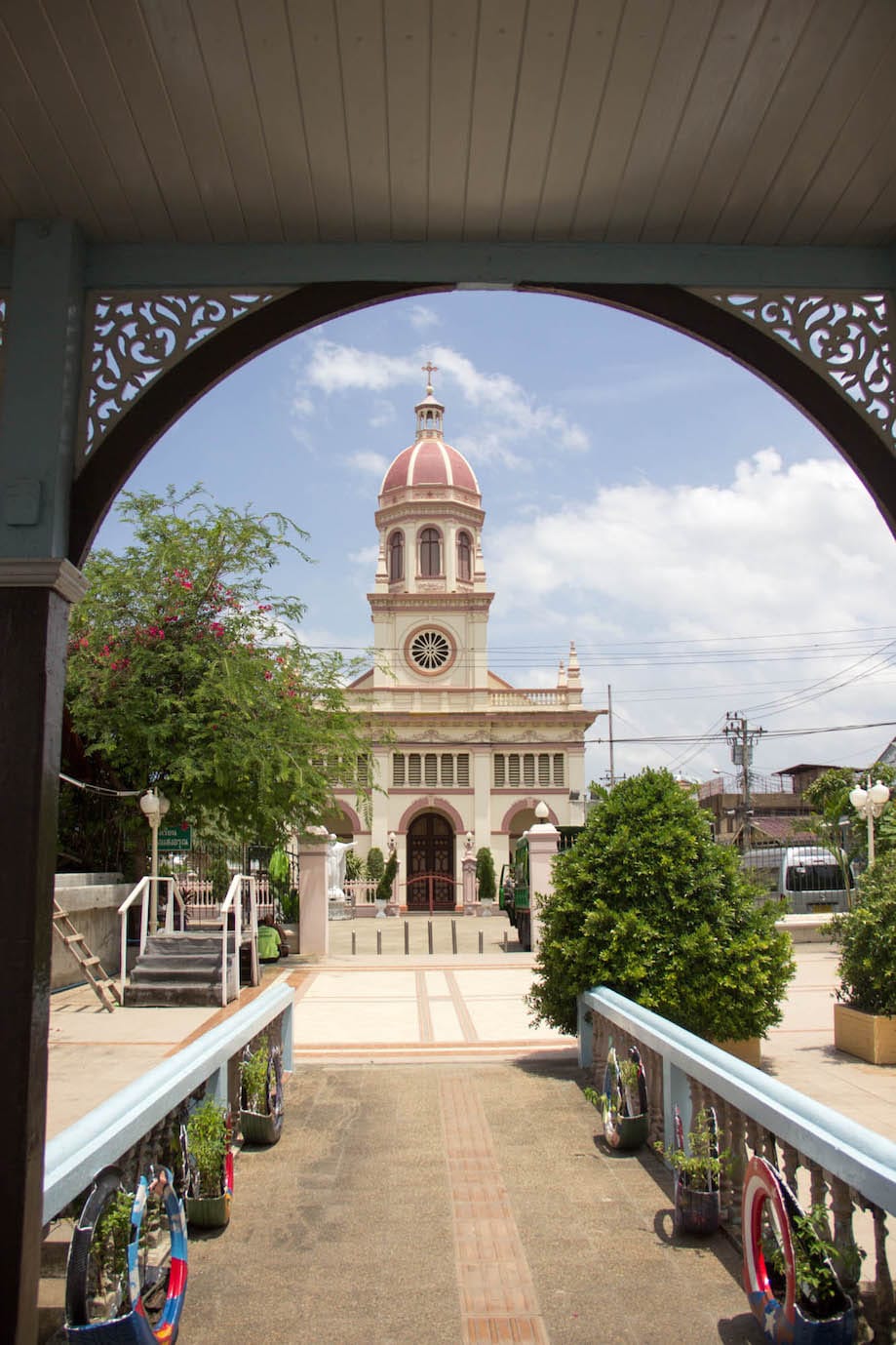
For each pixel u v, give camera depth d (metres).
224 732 16.59
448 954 19.58
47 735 3.77
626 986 7.66
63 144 4.07
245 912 17.81
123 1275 3.55
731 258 4.85
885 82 3.88
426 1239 4.96
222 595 17.38
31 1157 3.43
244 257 4.70
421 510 47.00
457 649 45.25
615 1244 4.89
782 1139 4.25
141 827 16.97
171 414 4.57
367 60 3.73
